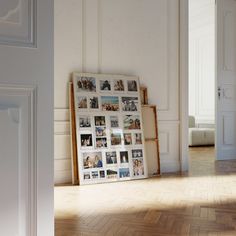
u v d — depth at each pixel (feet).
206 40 31.14
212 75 30.71
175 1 16.88
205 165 18.52
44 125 4.40
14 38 4.22
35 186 4.36
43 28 4.36
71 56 14.40
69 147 14.30
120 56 15.52
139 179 14.83
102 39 15.10
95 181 13.96
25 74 4.26
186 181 14.12
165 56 16.66
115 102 14.98
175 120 16.87
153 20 16.34
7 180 4.19
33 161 4.35
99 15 14.99
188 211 9.59
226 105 20.58
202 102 32.01
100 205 10.31
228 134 20.71
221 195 11.57
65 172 14.20
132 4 15.81
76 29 14.49
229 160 20.45
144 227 8.16
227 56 20.59
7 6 4.18
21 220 4.29
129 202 10.68
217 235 7.57
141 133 15.34
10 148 4.21
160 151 16.47
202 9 29.50
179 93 16.94
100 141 14.37
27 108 4.31
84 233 7.71
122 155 14.73
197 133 28.96
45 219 4.41
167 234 7.63
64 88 14.26
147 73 16.21
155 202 10.66
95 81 14.67
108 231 7.86
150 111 16.06
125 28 15.64
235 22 20.93
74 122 14.11
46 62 4.38
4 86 4.17
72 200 10.98
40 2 4.34
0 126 4.15
